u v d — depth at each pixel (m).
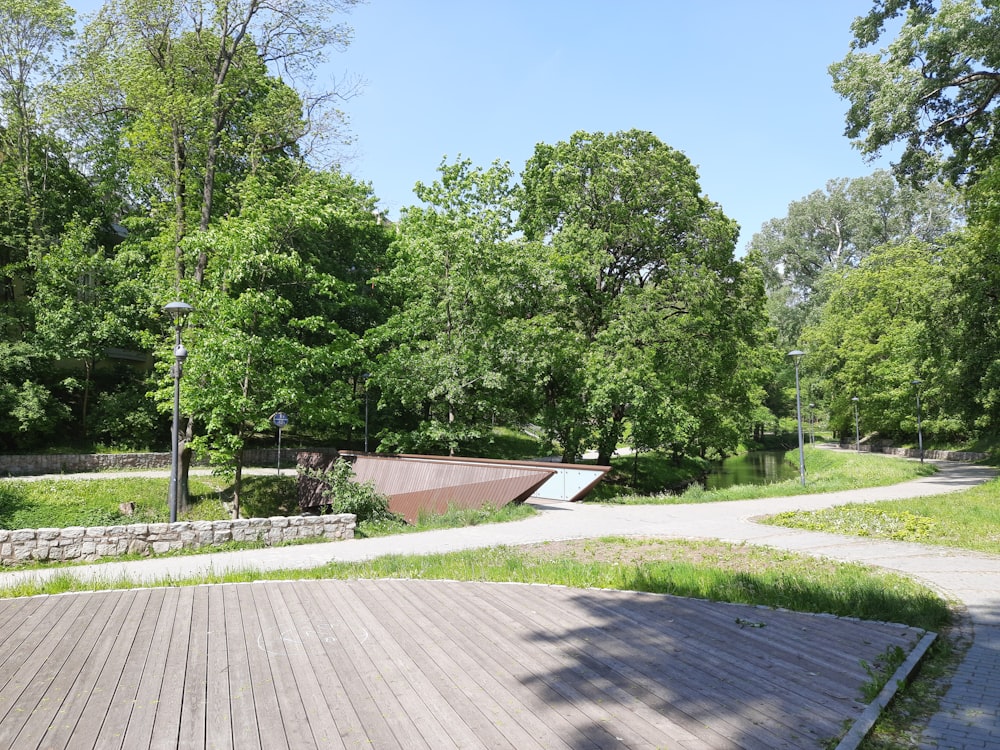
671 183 29.84
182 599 7.89
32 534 11.13
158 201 25.00
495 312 26.86
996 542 12.30
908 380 44.25
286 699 4.86
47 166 30.86
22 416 24.50
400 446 27.45
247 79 25.14
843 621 6.91
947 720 4.57
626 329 27.77
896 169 26.69
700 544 12.36
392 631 6.52
